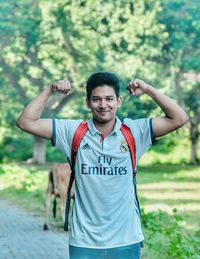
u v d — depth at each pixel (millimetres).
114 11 35750
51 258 9680
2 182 24875
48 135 4613
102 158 4504
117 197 4492
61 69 36969
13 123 41844
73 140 4559
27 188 22391
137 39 35562
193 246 9859
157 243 9969
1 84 39438
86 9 35969
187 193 22859
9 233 12375
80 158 4531
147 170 36781
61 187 12797
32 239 11602
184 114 4602
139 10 35719
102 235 4473
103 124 4562
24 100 39625
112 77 4570
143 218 12875
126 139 4547
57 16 36281
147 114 37500
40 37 36656
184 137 43312
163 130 4621
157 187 25391
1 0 36281
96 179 4488
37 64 38156
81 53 36531
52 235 12078
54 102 37906
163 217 13234
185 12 36500
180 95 38375
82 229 4496
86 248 4480
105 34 36125
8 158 43625
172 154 43531
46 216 12883
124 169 4520
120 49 36250
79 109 40438
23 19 36594
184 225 13523
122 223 4496
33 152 40969
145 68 35969
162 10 36375
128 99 36594
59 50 36688
